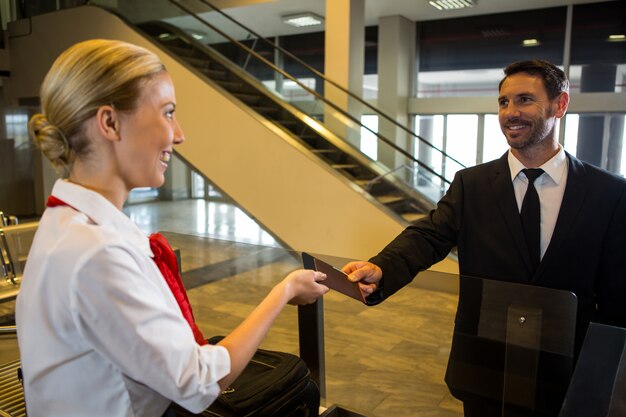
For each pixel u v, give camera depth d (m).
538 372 1.22
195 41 7.30
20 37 7.65
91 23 6.71
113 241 0.70
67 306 0.69
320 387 1.58
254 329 0.84
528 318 1.23
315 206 4.86
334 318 1.56
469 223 1.61
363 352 1.53
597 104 7.57
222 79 6.95
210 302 1.85
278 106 6.50
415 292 1.45
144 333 0.69
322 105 6.27
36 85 7.61
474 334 1.33
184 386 0.71
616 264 1.42
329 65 6.65
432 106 8.96
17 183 9.23
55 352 0.72
